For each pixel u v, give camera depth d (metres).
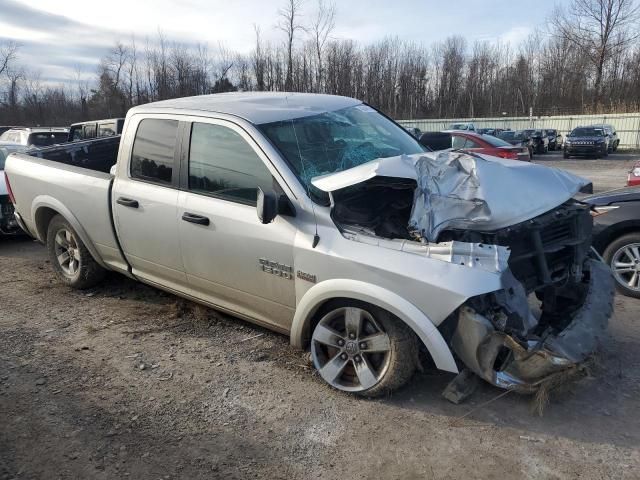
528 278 3.37
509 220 3.12
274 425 3.17
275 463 2.85
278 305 3.69
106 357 4.06
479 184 3.20
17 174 5.77
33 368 3.91
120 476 2.77
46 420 3.26
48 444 3.04
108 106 46.22
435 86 59.59
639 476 2.68
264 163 3.64
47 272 6.34
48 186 5.31
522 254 3.31
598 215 5.33
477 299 2.94
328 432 3.09
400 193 3.57
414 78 56.16
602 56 48.97
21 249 7.58
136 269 4.75
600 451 2.88
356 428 3.12
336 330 3.51
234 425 3.18
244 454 2.93
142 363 3.95
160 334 4.46
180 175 4.12
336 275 3.27
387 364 3.27
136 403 3.43
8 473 2.80
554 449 2.90
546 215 3.45
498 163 3.55
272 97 4.52
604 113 43.44
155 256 4.39
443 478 2.70
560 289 3.68
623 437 2.99
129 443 3.04
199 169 4.01
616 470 2.72
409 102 56.25
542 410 3.16
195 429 3.15
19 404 3.44
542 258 3.36
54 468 2.84
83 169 5.10
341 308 3.41
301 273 3.44
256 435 3.09
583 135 29.75
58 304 5.22
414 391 3.49
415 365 3.32
